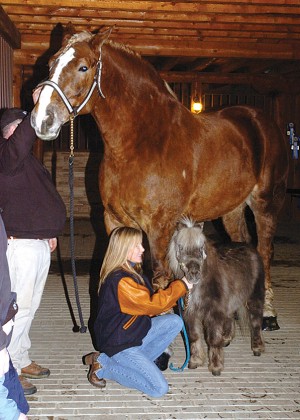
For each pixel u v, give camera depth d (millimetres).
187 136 3889
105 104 3551
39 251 3008
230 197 4234
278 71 10836
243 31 7156
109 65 3510
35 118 3102
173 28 7027
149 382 2941
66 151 12195
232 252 3658
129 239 2957
